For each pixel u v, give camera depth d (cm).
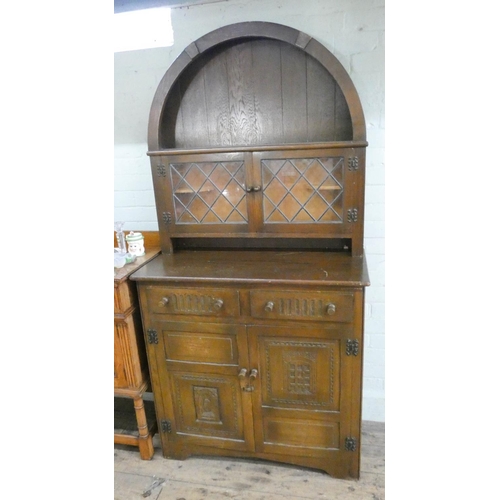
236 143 167
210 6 159
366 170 164
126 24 169
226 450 162
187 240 181
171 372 157
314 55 141
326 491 152
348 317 135
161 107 156
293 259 158
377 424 187
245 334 145
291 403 149
